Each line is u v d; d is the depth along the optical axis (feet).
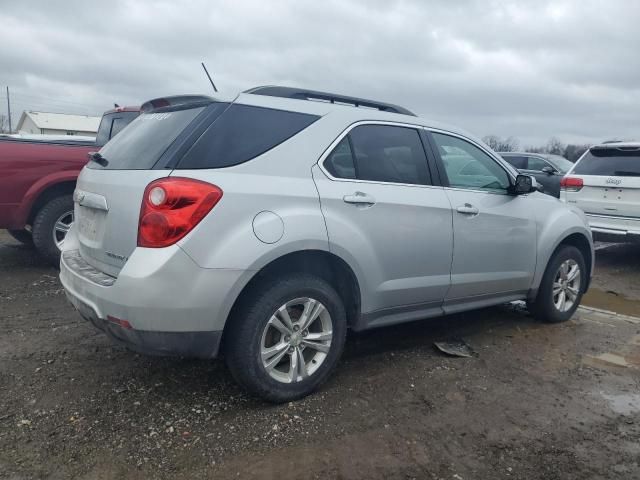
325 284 11.14
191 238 9.40
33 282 19.26
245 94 11.01
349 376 12.46
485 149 14.99
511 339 15.38
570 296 17.33
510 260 14.96
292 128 11.12
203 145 10.05
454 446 9.80
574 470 9.23
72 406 10.62
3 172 19.21
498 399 11.66
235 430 9.98
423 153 13.26
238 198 9.87
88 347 13.51
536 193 16.24
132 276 9.34
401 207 12.18
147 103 12.44
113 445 9.39
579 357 14.21
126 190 10.02
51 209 20.31
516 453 9.66
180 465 8.95
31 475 8.53
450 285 13.48
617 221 25.63
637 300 20.71
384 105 13.41
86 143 23.67
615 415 11.16
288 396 10.93
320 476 8.80
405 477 8.87
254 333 10.28
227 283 9.66
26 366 12.30
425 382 12.32
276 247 10.11
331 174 11.34
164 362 12.73
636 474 9.18
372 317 12.22
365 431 10.16
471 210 13.67
